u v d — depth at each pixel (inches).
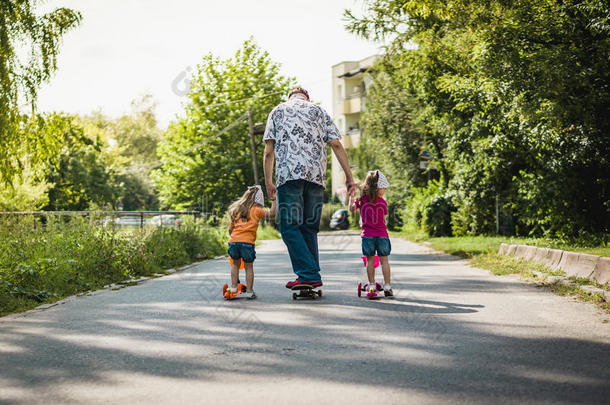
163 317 231.8
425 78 657.6
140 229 478.3
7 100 338.3
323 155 279.3
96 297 301.3
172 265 486.9
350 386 135.1
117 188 1561.3
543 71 407.8
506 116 494.3
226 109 1657.2
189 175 1641.2
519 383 135.2
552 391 129.0
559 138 492.7
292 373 146.5
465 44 524.7
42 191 839.1
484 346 172.9
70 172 1375.5
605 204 524.4
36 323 224.4
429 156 1049.5
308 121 274.7
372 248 279.3
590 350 166.4
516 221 788.6
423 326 204.4
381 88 1264.8
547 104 430.9
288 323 213.5
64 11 351.3
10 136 355.3
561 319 215.9
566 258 348.8
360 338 186.2
